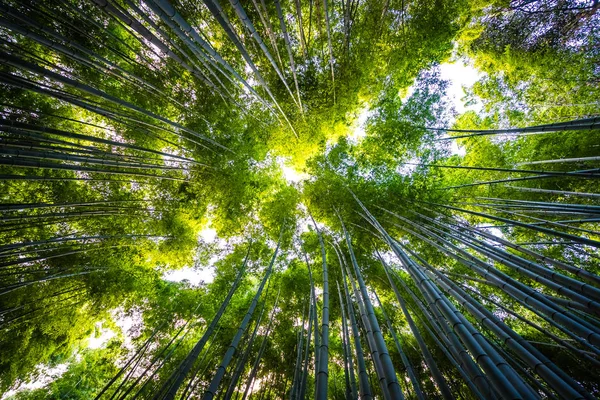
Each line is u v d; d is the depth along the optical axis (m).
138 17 5.98
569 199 6.75
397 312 7.64
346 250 7.95
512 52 7.54
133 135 6.61
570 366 5.39
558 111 7.40
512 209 5.08
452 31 6.37
